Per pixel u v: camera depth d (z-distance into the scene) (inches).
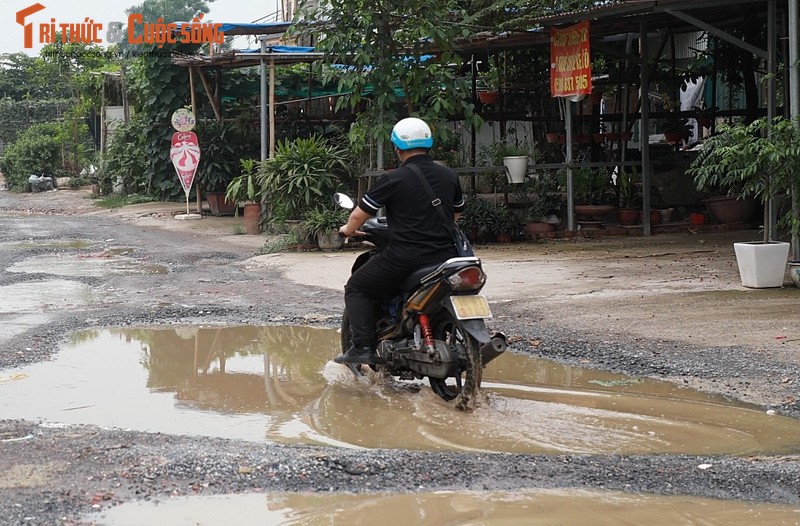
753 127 361.1
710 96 819.4
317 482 164.6
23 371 271.0
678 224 613.9
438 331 241.6
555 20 544.1
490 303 363.6
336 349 303.3
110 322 347.6
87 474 166.7
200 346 308.0
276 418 219.9
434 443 197.6
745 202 606.2
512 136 761.0
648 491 161.6
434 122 552.7
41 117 1743.4
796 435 198.8
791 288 370.3
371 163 591.8
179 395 243.9
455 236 236.4
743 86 701.3
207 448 185.2
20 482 162.2
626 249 526.6
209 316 359.6
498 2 582.9
